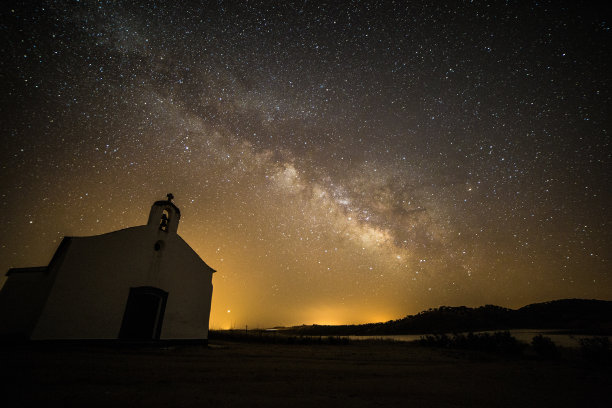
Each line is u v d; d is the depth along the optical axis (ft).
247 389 18.02
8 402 13.60
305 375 24.26
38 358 25.82
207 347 46.52
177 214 50.26
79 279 37.50
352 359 38.34
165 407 13.62
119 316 39.22
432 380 23.80
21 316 37.91
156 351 36.58
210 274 53.52
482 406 16.11
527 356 45.16
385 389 19.62
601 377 26.45
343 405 15.17
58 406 13.28
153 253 45.09
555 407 16.39
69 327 35.27
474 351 54.70
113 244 41.45
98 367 23.09
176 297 46.26
